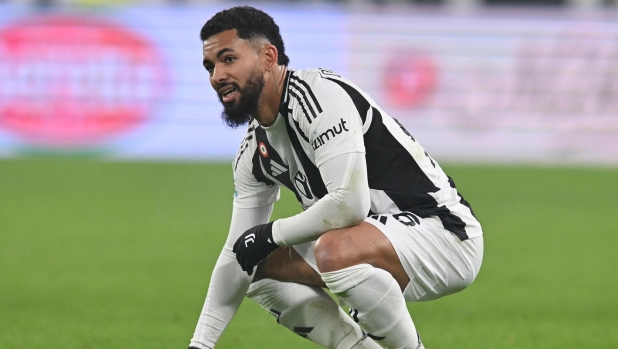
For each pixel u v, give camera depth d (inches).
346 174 408.8
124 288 799.1
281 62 434.3
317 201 426.3
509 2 2267.5
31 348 583.8
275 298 478.9
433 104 1893.5
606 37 1893.5
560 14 1894.7
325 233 421.7
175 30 1813.5
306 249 470.9
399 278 429.7
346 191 409.4
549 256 984.9
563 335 654.5
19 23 1770.4
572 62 1895.9
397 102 1895.9
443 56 1888.5
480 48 1888.5
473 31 1887.3
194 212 1224.8
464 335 650.8
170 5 1824.6
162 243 1014.4
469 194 1421.0
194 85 1817.2
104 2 2012.8
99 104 1791.3
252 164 462.0
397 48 1891.0
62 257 932.0
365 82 1893.5
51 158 1764.3
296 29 1888.5
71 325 659.4
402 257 424.2
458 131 1895.9
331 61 1889.8
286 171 450.6
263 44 424.8
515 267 925.8
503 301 776.3
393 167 437.4
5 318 677.9
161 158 1801.2
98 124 1795.0
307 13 1891.0
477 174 1662.2
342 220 415.8
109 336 626.5
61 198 1314.0
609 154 1898.4
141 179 1525.6
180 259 932.6
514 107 1894.7
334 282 415.8
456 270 442.6
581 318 715.4
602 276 888.3
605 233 1128.2
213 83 426.0
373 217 433.7
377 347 473.7
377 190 439.8
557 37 1893.5
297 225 421.4
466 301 774.5
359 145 411.8
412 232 427.8
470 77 1891.0
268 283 478.6
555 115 1897.1
